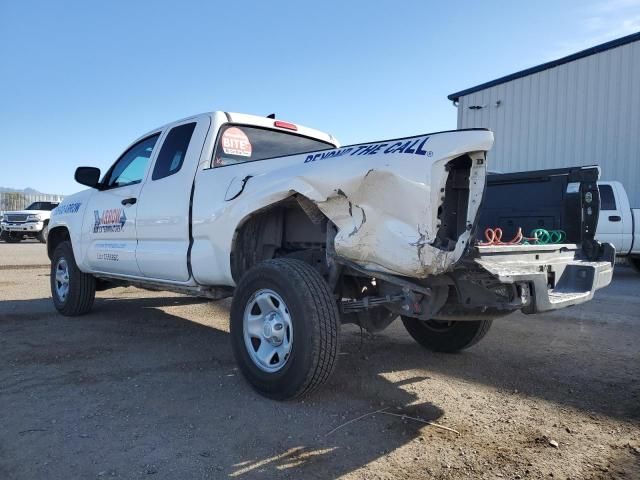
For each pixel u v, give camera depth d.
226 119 4.91
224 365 4.52
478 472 2.72
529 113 18.84
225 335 5.67
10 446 2.94
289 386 3.48
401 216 3.15
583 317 6.76
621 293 9.07
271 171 4.01
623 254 11.82
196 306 7.46
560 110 17.97
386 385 4.04
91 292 6.50
